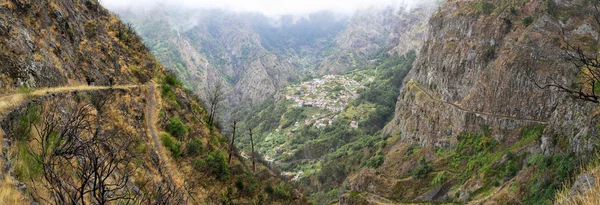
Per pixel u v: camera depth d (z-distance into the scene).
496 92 66.25
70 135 13.32
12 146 11.16
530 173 48.00
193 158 34.72
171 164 29.33
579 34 59.53
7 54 19.56
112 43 44.97
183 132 36.91
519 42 64.75
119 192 13.67
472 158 63.94
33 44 23.06
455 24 83.81
